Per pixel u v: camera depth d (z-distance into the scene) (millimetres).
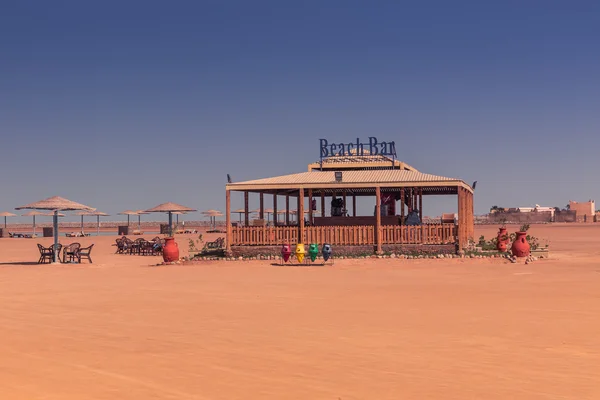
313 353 10516
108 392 8289
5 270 29391
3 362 10023
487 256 31062
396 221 35438
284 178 35469
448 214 77750
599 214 148500
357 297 17609
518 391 8227
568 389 8305
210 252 35719
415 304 16047
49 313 15195
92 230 137375
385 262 30297
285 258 30594
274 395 8109
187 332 12484
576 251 39219
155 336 12109
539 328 12547
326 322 13492
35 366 9750
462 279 22234
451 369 9398
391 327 12828
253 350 10773
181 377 9031
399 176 34594
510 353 10414
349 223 35969
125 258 39312
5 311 15570
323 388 8430
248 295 18359
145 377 9047
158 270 28562
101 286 21453
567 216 143750
